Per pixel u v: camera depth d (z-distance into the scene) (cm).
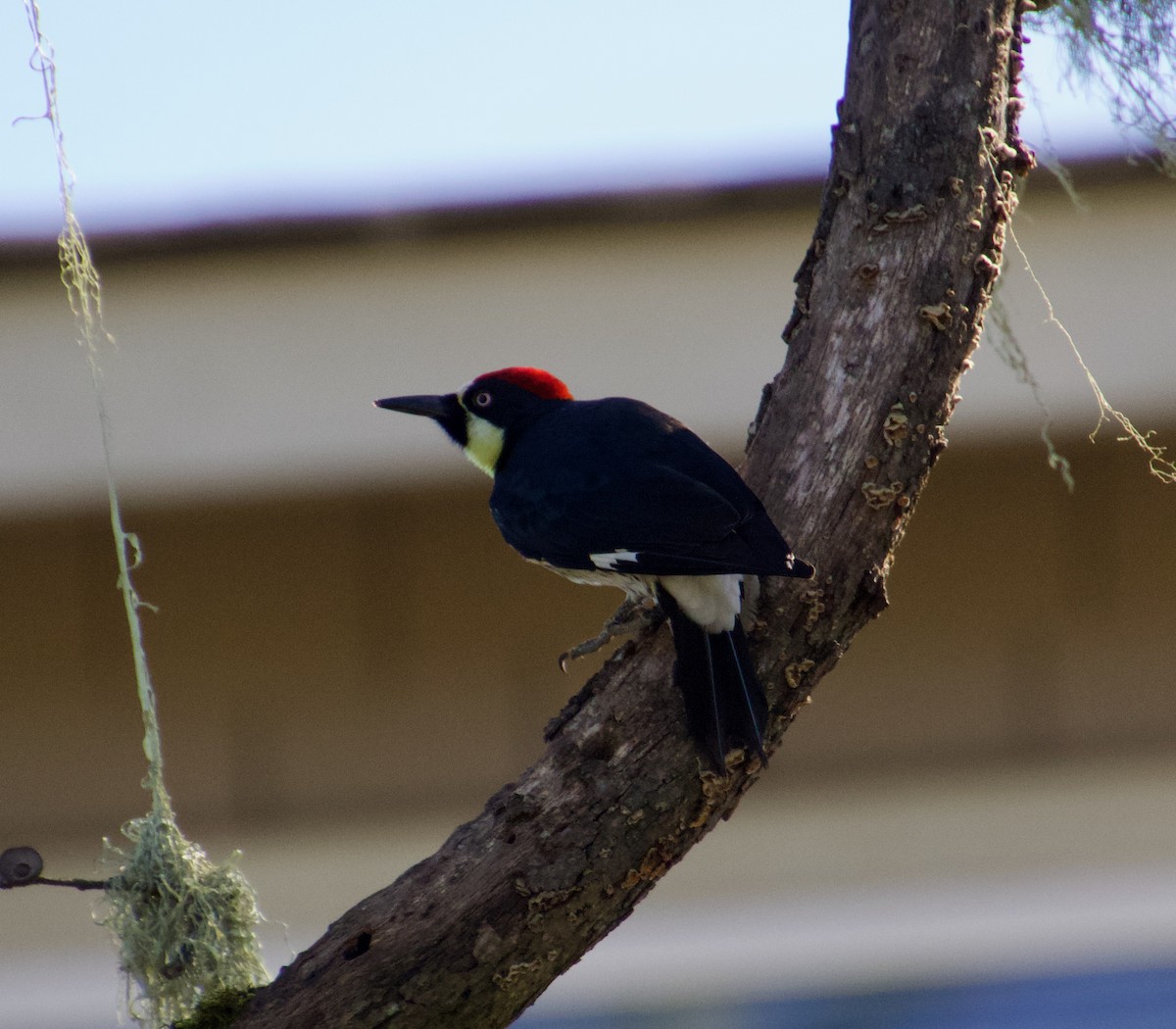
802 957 1308
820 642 662
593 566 736
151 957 712
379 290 1188
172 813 735
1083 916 1311
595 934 637
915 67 651
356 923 628
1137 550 1327
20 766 1317
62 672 1322
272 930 1295
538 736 1343
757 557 623
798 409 664
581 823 629
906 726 1348
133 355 1192
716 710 630
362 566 1336
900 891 1320
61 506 1221
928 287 647
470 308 1188
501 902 621
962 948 1310
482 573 1340
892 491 652
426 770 1338
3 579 1319
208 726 1331
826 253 664
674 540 653
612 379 1183
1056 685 1342
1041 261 1177
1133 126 841
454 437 931
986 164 652
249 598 1332
